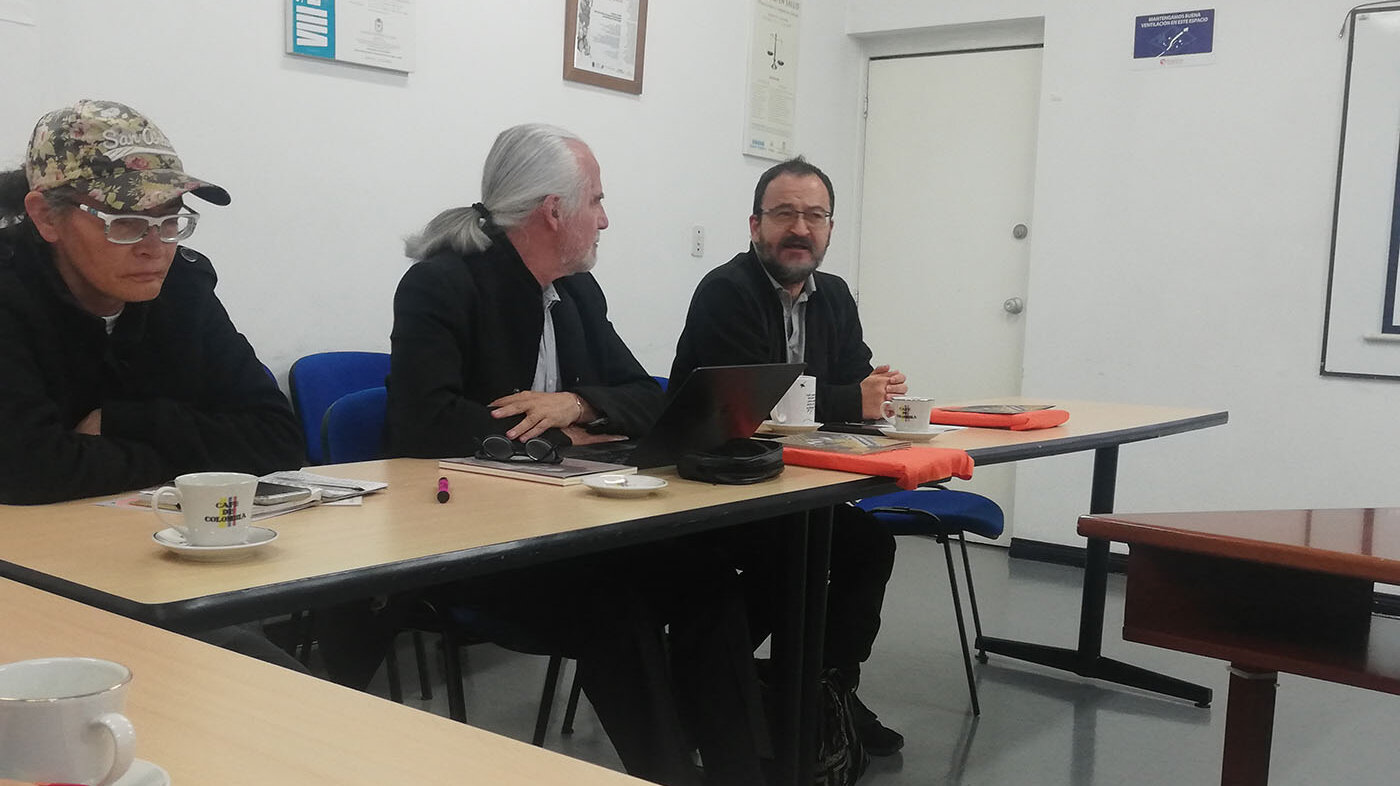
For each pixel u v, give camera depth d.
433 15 2.97
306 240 2.74
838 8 4.57
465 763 0.58
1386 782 2.30
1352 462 3.67
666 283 3.83
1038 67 4.34
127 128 1.39
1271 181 3.75
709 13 3.90
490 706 2.61
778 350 2.48
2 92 2.15
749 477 1.58
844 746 2.05
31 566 1.01
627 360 2.21
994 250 4.48
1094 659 2.93
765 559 2.09
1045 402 3.01
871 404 2.29
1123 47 3.98
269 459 1.58
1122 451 4.08
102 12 2.30
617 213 3.60
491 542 1.15
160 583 0.96
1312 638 1.35
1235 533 1.33
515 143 1.96
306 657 1.96
